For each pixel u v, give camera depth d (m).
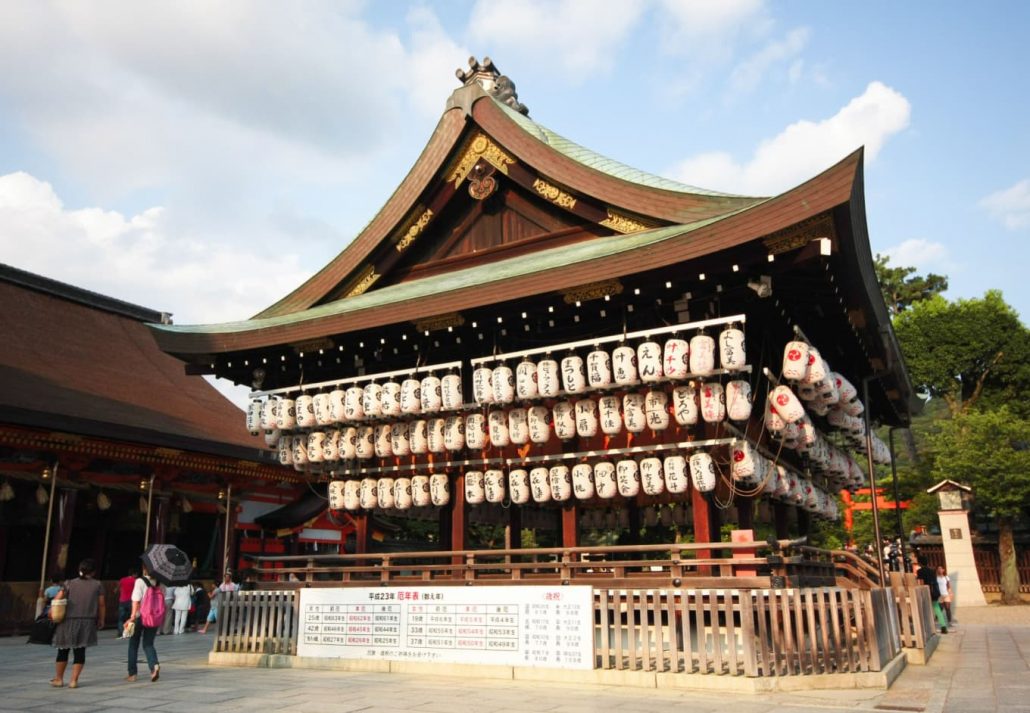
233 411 38.06
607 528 21.50
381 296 17.97
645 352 13.32
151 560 13.91
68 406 26.62
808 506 17.56
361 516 17.83
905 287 65.56
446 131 18.02
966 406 52.19
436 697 10.99
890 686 11.83
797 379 12.96
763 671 11.16
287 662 15.29
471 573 14.08
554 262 14.83
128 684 13.20
